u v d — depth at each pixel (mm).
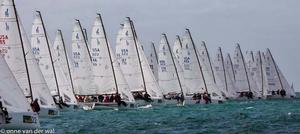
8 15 72688
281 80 197750
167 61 134875
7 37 72688
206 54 170000
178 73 137375
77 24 119938
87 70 119438
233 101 174375
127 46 123188
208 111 108812
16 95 53719
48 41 110250
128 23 123312
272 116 91125
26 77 72938
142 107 118500
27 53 80375
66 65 124062
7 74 53375
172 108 118562
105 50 116375
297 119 82312
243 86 193250
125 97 113062
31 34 105938
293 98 197375
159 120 83750
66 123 77250
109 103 109688
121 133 64562
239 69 194000
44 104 81000
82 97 115938
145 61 125625
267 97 195500
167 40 135250
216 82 165500
